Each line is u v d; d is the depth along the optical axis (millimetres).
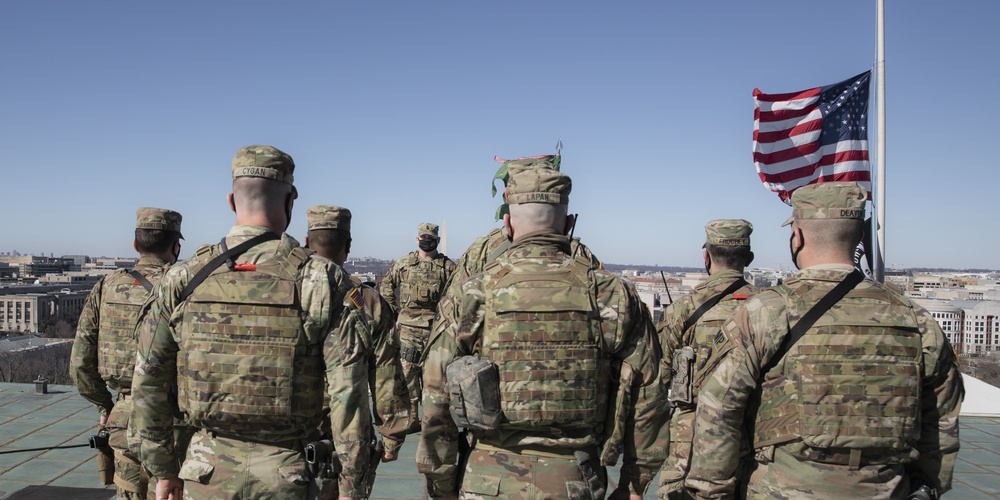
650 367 2627
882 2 7902
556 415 2490
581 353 2525
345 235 4734
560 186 2775
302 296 2689
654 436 2641
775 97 8383
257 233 2844
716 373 2633
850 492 2463
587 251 3697
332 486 3100
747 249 4520
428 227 8047
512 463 2592
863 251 7984
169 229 4039
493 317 2580
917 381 2475
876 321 2500
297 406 2684
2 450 5977
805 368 2490
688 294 4582
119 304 3811
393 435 3641
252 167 2863
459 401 2521
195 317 2672
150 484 3713
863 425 2428
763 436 2604
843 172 8219
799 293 2590
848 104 8273
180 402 2701
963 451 6402
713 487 2635
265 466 2676
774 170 8406
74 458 5812
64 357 58375
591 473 2607
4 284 162000
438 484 2740
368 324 2771
